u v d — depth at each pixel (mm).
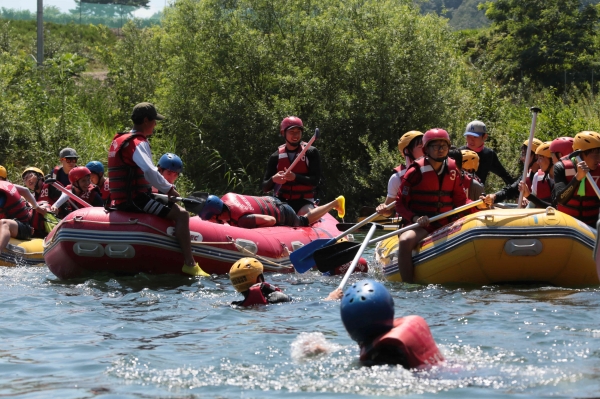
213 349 9000
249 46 36250
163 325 10617
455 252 14086
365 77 35969
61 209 20391
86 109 41969
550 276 14062
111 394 7297
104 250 15422
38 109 35500
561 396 6867
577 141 14789
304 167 19328
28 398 7246
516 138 33312
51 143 34281
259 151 35875
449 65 37344
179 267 15758
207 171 36406
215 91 37031
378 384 7324
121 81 45625
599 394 6895
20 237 19266
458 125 37250
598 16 66812
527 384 7234
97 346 9367
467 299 12438
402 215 15219
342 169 35781
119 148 15422
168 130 37500
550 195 16953
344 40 36156
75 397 7234
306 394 7129
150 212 15531
